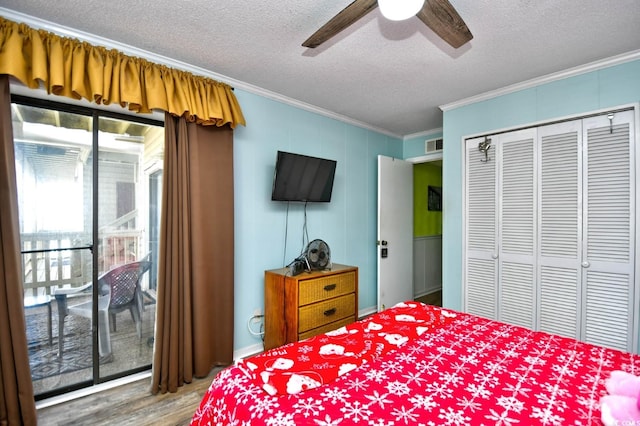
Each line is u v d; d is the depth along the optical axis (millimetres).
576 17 1693
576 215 2336
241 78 2496
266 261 2809
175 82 2111
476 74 2412
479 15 1675
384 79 2508
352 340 1426
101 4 1589
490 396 986
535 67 2295
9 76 1616
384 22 1739
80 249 2045
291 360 1214
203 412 1108
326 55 2127
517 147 2633
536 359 1252
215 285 2363
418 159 4184
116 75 1875
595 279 2256
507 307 2688
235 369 1182
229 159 2430
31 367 1919
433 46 1996
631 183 2105
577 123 2336
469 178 2930
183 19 1725
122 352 2225
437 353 1311
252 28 1815
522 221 2605
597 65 2207
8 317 1606
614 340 2172
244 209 2648
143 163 2303
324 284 2559
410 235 4152
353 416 880
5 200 1586
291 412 899
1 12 1610
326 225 3363
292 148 3016
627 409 832
